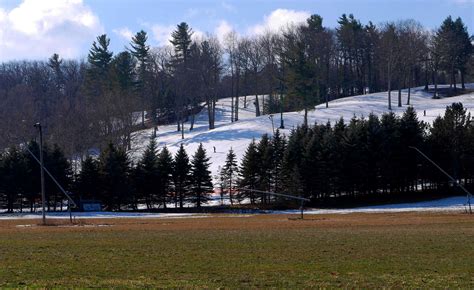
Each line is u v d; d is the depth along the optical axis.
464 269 24.52
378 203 86.69
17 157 87.88
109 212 82.81
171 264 26.23
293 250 31.11
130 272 23.98
